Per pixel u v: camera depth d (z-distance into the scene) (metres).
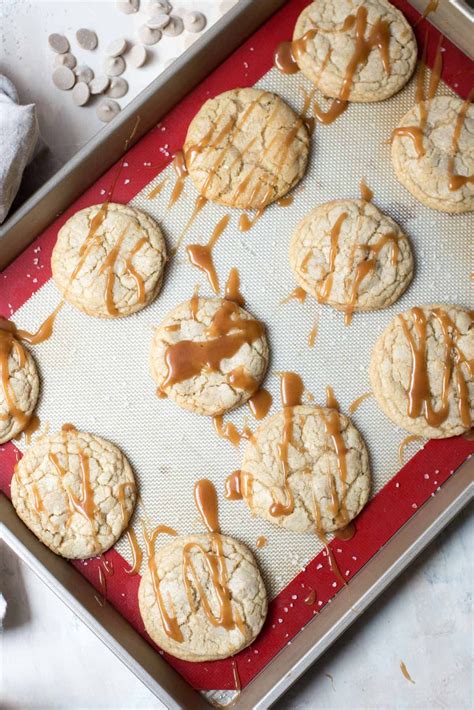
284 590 0.72
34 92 0.79
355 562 0.72
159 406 0.73
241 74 0.73
